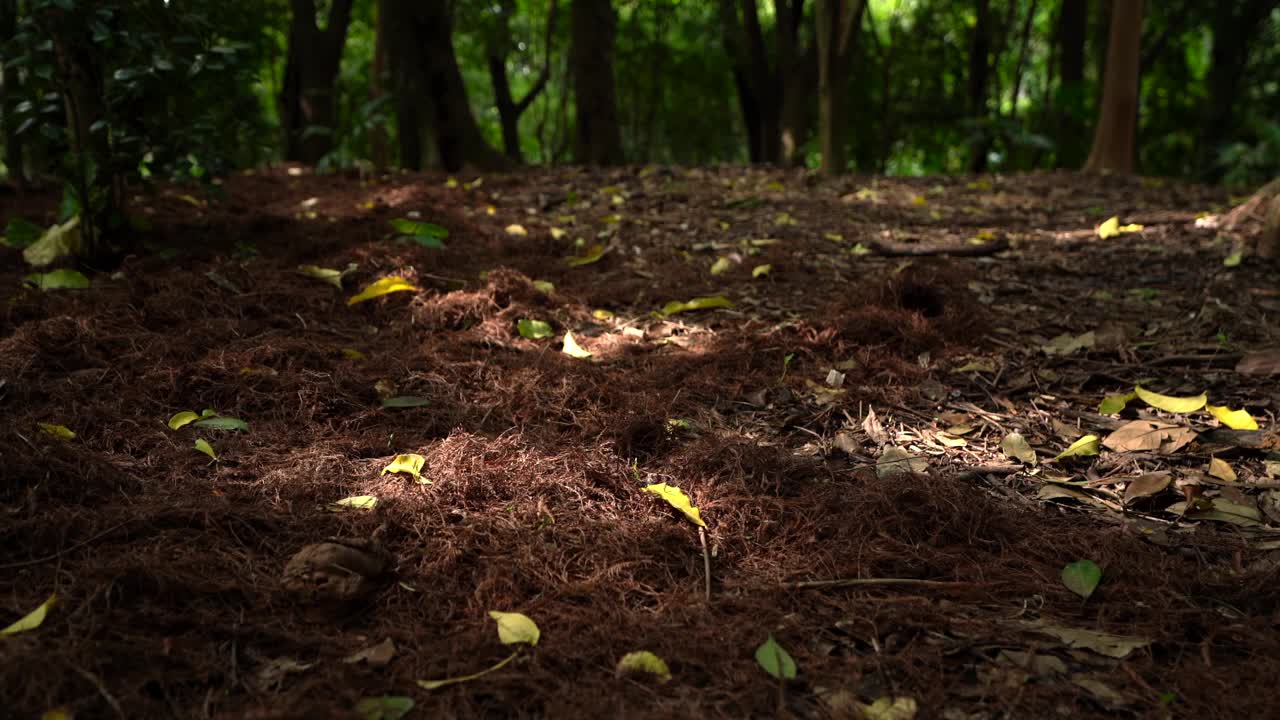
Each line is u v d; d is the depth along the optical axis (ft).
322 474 7.84
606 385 9.98
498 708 5.30
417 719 5.14
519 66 56.34
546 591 6.43
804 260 16.02
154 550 6.43
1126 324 12.26
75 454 7.51
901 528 7.33
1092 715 5.32
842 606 6.38
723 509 7.60
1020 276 15.15
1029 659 5.77
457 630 5.97
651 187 24.91
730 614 6.30
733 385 10.52
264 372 9.55
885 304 12.51
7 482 7.01
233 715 4.97
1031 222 19.92
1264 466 8.53
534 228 18.28
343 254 14.28
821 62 31.09
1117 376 10.75
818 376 10.93
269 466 8.01
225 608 6.02
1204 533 7.43
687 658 5.69
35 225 14.30
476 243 16.51
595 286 14.25
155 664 5.40
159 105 12.98
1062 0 43.80
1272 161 41.75
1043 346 11.82
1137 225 18.19
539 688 5.41
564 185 25.27
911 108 51.39
